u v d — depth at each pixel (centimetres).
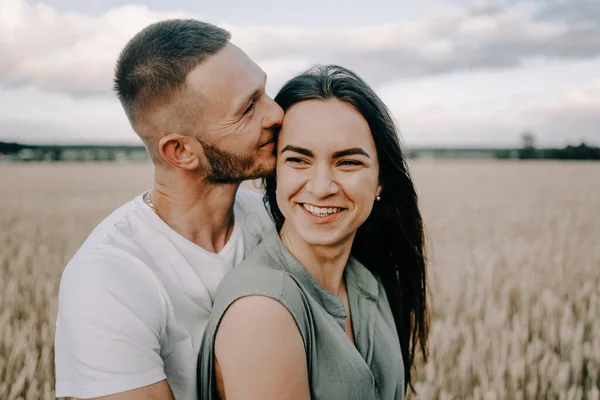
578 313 460
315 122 155
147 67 166
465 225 1059
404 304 221
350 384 152
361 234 212
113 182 2530
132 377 150
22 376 287
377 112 165
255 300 142
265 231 201
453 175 3106
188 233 176
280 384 138
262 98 169
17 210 1322
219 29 174
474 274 564
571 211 1335
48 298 459
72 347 153
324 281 172
